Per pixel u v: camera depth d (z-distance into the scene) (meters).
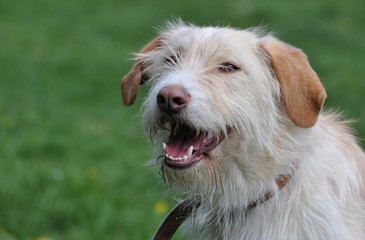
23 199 10.09
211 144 6.37
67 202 10.02
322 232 6.19
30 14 26.30
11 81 18.16
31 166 11.45
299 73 6.46
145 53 7.43
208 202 6.81
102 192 10.49
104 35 23.56
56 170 11.30
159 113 6.30
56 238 9.05
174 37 7.18
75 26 24.69
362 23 24.67
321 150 6.52
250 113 6.42
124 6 27.80
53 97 16.97
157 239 7.07
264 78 6.58
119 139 13.66
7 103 16.23
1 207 9.88
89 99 16.98
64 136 13.68
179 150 6.32
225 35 6.73
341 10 26.23
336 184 6.40
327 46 21.48
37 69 19.23
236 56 6.54
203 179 6.39
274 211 6.45
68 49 21.48
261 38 6.95
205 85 6.30
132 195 10.45
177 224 7.07
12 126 14.32
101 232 9.13
